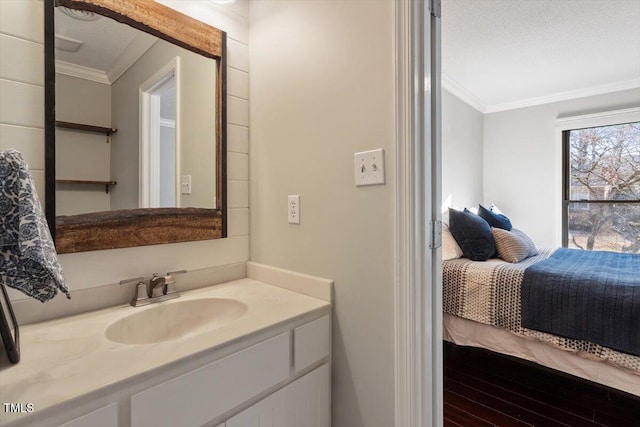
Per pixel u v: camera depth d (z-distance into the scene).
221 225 1.39
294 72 1.27
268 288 1.31
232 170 1.44
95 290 1.06
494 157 4.21
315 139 1.19
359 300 1.06
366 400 1.06
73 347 0.79
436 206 1.03
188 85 1.30
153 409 0.69
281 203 1.33
